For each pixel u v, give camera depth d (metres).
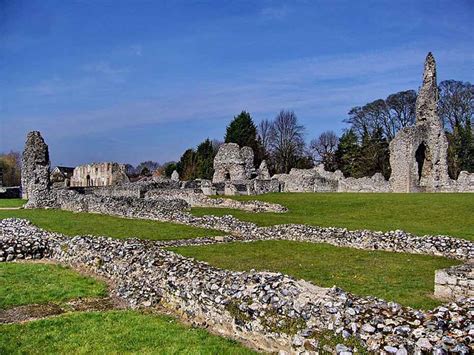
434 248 18.27
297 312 9.27
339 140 92.94
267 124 98.12
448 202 32.03
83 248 18.16
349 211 31.73
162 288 13.09
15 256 19.56
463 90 69.44
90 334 10.56
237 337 10.29
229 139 93.19
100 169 80.69
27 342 10.16
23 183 52.47
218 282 11.53
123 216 30.56
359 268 15.90
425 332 7.76
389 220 27.27
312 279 14.34
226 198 38.16
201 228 25.95
